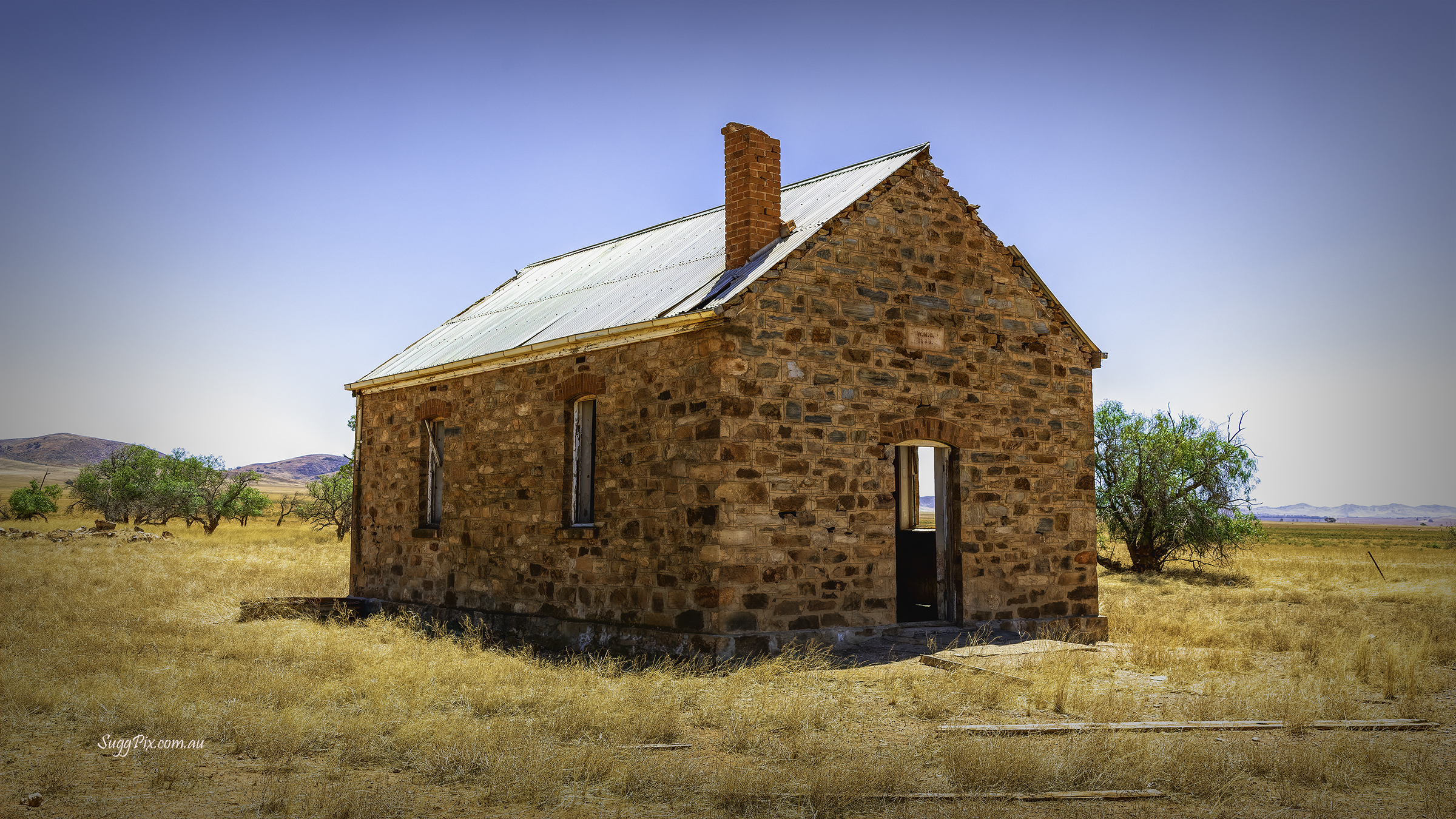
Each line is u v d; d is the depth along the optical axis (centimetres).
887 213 1314
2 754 657
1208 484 2928
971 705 854
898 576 1555
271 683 881
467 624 1407
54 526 5056
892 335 1297
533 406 1437
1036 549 1402
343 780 612
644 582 1214
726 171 1348
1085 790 598
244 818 530
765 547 1155
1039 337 1457
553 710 821
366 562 1834
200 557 2619
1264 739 726
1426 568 2981
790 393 1193
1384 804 576
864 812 555
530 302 1806
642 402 1248
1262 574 2750
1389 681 916
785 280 1205
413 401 1734
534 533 1409
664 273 1470
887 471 1275
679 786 598
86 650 1047
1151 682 980
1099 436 3053
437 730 727
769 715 798
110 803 554
